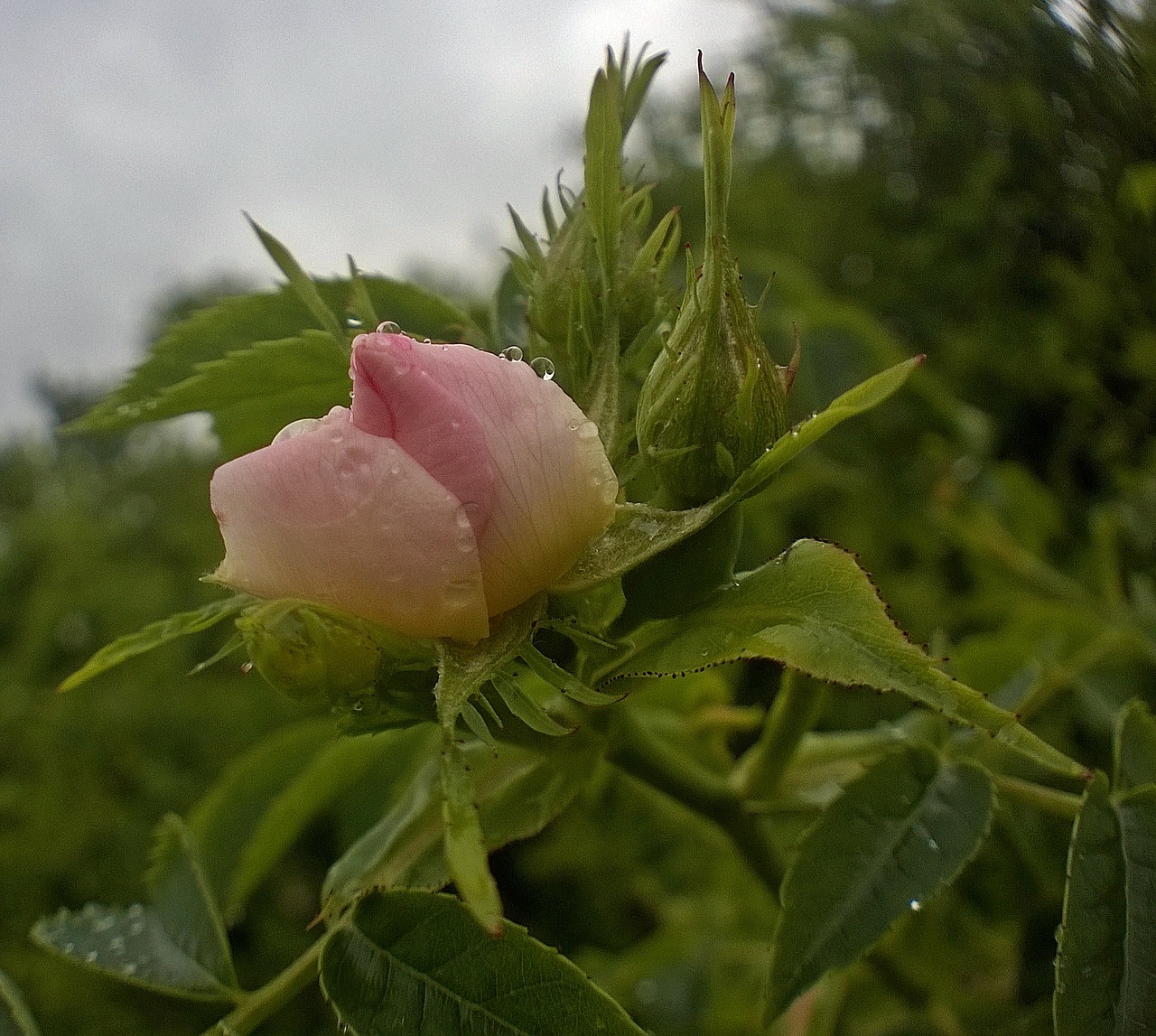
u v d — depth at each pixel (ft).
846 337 0.53
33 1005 0.99
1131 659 0.39
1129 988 0.21
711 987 0.58
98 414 0.32
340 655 0.20
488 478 0.20
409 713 0.22
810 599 0.20
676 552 0.22
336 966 0.22
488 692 0.24
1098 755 0.40
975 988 0.44
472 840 0.17
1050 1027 0.28
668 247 0.23
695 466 0.21
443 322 0.31
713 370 0.21
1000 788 0.28
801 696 0.30
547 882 1.03
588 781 0.29
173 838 0.30
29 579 1.67
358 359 0.19
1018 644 0.41
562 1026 0.20
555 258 0.24
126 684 1.35
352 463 0.19
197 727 1.28
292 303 0.31
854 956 0.23
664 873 0.78
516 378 0.20
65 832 1.17
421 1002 0.21
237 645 0.22
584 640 0.21
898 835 0.25
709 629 0.21
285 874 1.12
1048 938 0.33
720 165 0.20
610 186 0.22
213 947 0.28
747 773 0.32
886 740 0.33
